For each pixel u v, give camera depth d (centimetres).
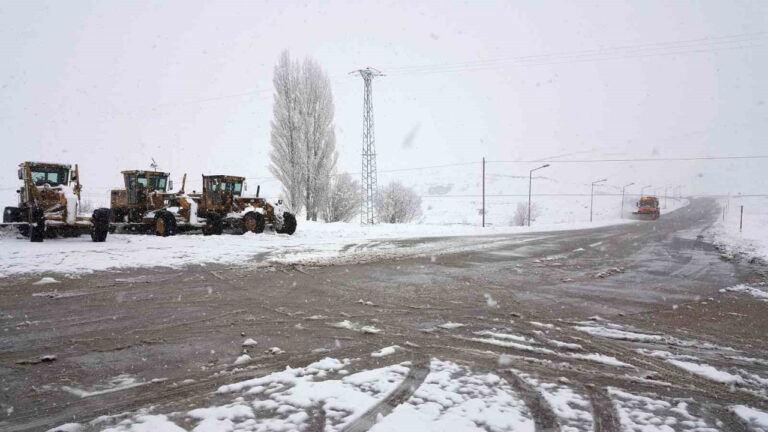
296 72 2866
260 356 429
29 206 1404
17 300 654
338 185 3128
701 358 438
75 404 325
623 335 511
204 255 1149
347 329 523
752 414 312
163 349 448
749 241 1953
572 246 1688
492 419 297
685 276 972
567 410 314
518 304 669
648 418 305
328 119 2914
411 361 414
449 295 727
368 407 313
